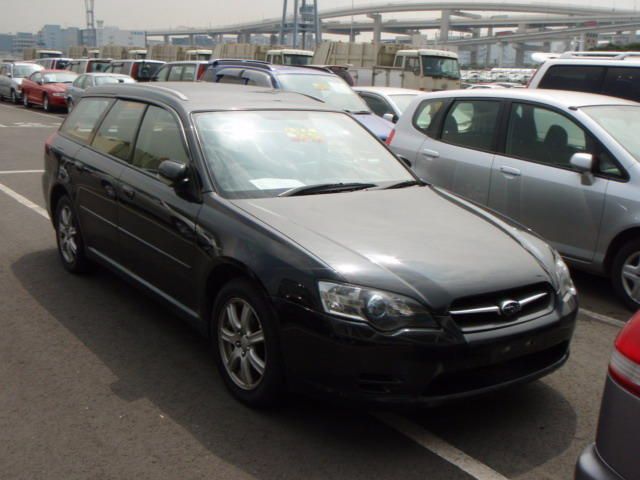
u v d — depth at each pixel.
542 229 6.18
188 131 4.50
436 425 3.68
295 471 3.23
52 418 3.66
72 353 4.47
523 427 3.69
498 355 3.36
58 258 6.54
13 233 7.43
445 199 4.56
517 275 3.56
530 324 3.47
